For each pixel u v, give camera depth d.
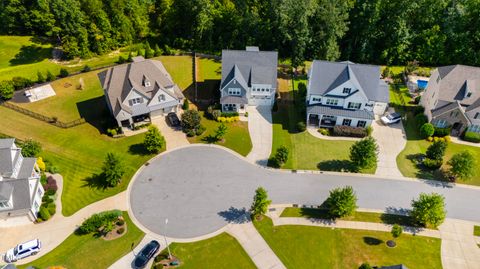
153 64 71.81
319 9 82.50
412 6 83.75
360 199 56.53
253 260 48.31
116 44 94.69
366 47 90.44
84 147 64.94
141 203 55.56
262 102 75.25
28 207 50.72
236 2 94.94
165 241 50.44
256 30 92.19
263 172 61.03
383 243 50.25
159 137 62.19
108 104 71.31
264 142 67.00
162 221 53.09
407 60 91.31
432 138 67.31
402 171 61.31
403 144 66.69
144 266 47.25
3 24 96.12
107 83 69.06
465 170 56.72
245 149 65.44
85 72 84.19
